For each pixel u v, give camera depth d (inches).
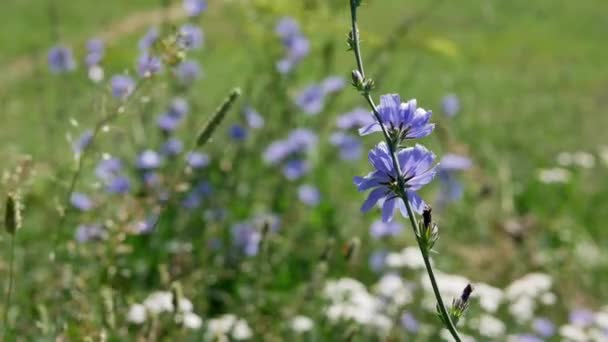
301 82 385.4
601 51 959.0
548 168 453.7
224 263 244.4
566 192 396.8
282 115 321.4
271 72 317.4
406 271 270.7
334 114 360.8
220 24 578.2
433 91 647.8
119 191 224.4
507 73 803.4
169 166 275.6
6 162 249.6
